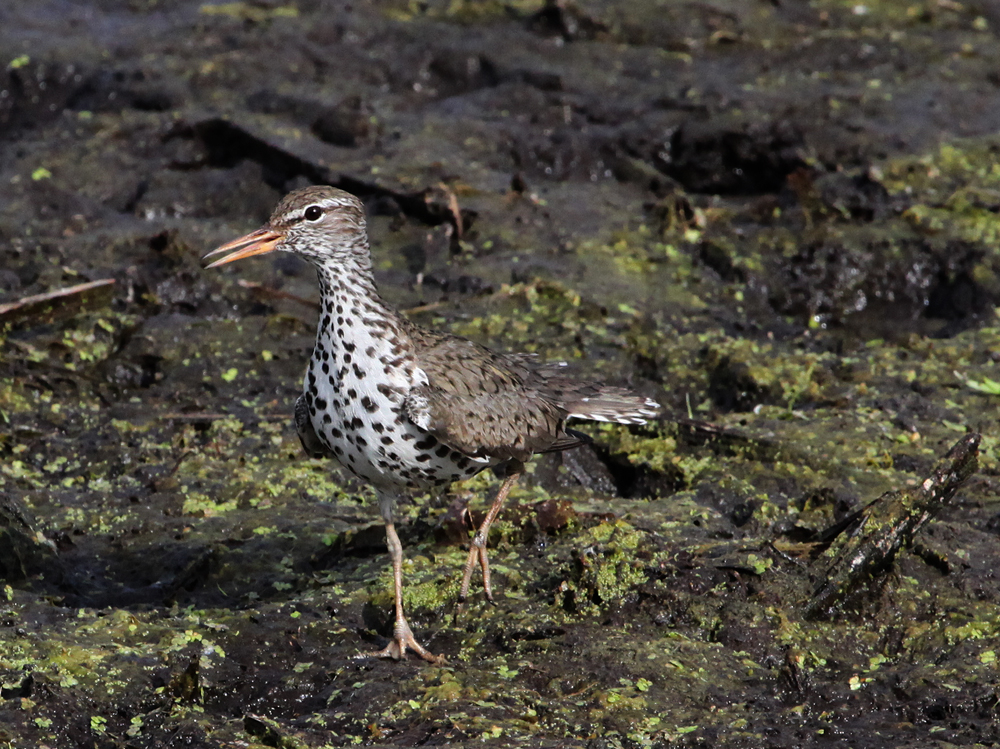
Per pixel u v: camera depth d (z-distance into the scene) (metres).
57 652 9.20
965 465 10.73
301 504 12.00
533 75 22.11
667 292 16.72
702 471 12.42
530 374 10.74
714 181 20.03
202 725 8.49
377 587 10.36
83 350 14.73
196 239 17.45
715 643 9.55
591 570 10.04
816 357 14.84
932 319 16.84
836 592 9.91
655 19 24.45
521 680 9.07
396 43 23.45
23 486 12.30
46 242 17.06
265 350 14.89
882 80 22.62
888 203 18.62
